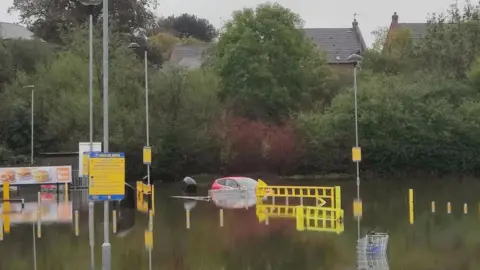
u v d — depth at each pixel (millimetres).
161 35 101500
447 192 39625
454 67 63562
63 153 43156
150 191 30625
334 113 54375
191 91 53812
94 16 69812
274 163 53688
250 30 57062
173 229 23234
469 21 66938
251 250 18750
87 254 18438
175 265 16719
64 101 50406
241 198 35719
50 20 70688
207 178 52531
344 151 53906
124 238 21297
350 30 93812
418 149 53594
